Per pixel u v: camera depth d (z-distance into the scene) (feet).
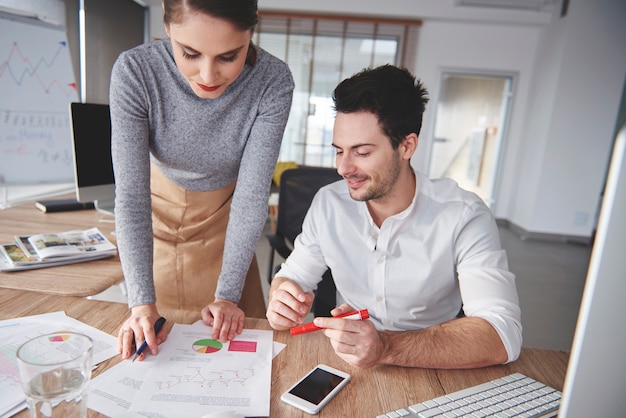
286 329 2.65
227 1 1.95
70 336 1.74
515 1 13.70
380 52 15.19
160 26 15.11
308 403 1.92
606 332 1.09
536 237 14.37
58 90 8.41
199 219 3.71
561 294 9.33
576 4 12.87
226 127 3.10
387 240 3.01
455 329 2.39
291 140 15.80
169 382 2.04
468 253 2.87
